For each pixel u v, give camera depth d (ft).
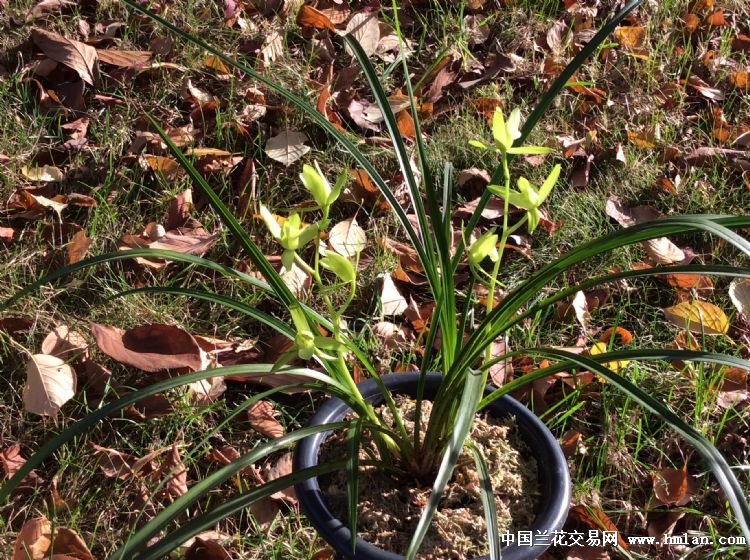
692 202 2.63
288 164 2.55
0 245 2.32
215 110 2.72
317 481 1.63
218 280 2.32
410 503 1.61
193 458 1.94
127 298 2.21
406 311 2.28
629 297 2.36
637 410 2.07
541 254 2.46
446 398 1.54
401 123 2.79
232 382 2.12
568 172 2.71
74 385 1.96
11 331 2.12
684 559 1.81
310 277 2.32
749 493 1.91
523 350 1.47
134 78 2.76
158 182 2.52
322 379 1.50
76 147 2.57
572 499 1.90
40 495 1.86
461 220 2.53
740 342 2.23
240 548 1.80
